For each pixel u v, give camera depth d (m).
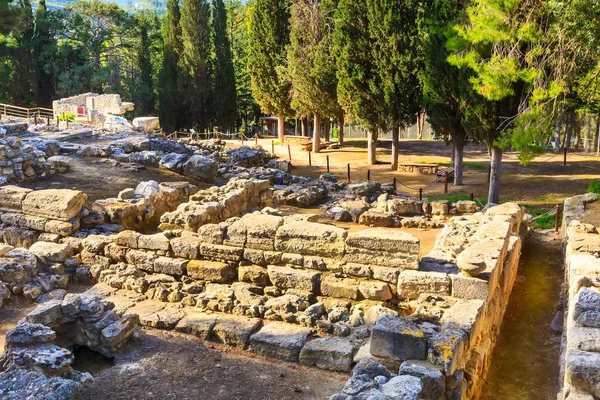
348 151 45.62
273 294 10.17
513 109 24.78
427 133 60.25
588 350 6.66
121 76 68.00
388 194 21.11
